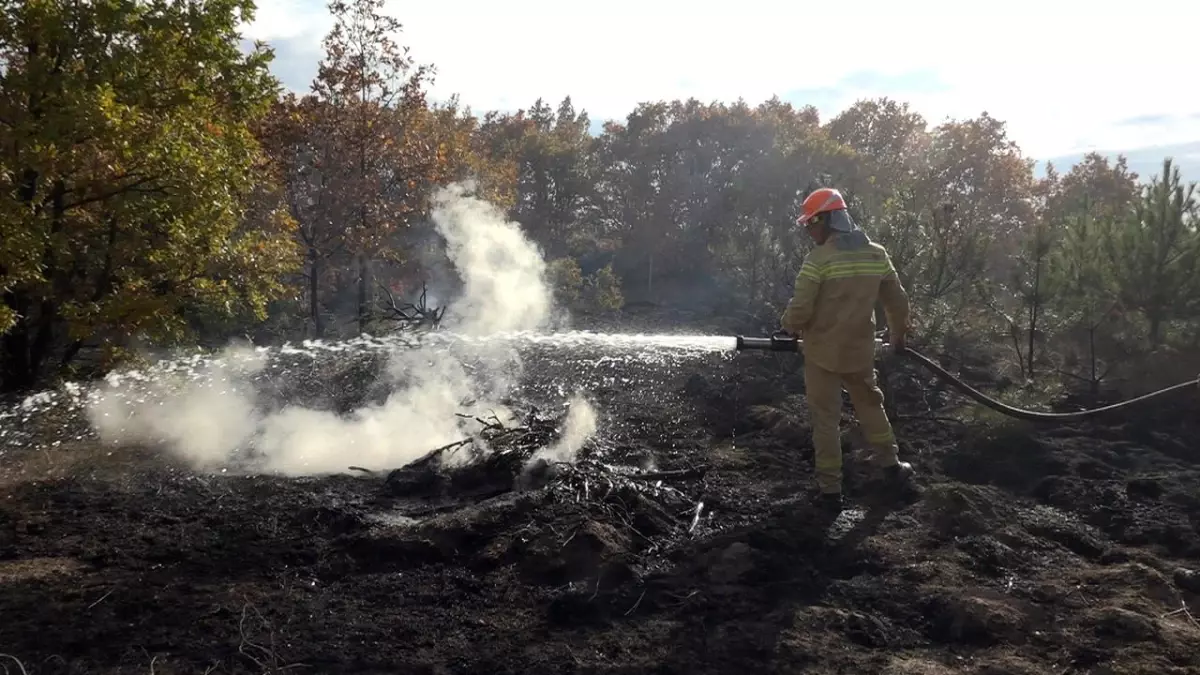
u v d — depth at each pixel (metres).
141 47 8.11
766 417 7.13
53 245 7.64
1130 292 8.20
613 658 3.42
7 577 4.08
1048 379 8.02
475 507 4.88
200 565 4.27
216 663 3.32
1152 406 7.41
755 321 13.92
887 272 5.07
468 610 3.83
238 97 8.81
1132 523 4.90
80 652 3.39
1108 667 3.33
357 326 13.67
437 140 16.23
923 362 5.55
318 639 3.53
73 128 7.25
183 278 9.05
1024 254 8.83
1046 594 3.99
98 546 4.49
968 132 32.47
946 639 3.65
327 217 14.53
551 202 37.31
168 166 7.95
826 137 31.19
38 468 5.95
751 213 22.64
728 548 4.39
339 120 14.62
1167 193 8.17
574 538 4.38
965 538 4.63
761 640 3.55
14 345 8.97
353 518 4.80
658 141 35.62
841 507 5.11
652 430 6.96
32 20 7.50
